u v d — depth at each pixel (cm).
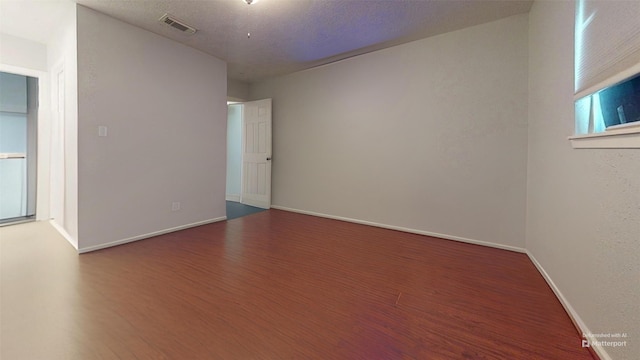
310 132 446
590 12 141
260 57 389
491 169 290
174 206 340
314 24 290
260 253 268
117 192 284
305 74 447
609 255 123
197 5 254
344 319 160
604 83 124
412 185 343
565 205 175
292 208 477
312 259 254
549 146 209
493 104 286
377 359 127
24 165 387
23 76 380
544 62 221
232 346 135
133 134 295
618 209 117
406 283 206
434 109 322
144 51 301
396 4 252
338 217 418
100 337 140
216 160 392
